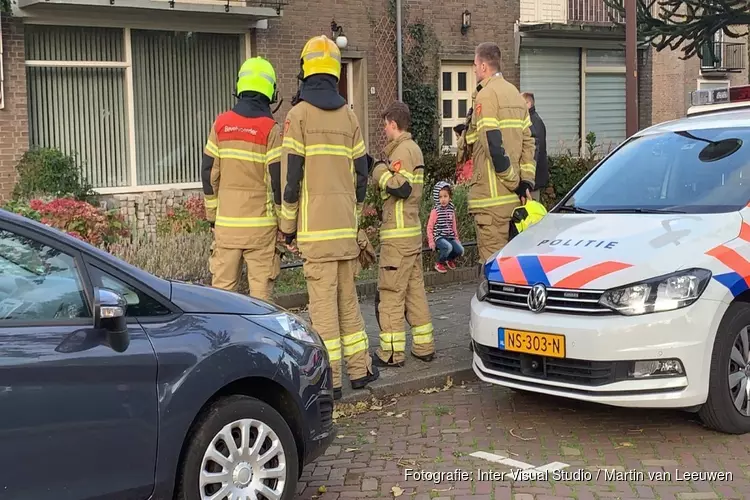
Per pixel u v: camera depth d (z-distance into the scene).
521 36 17.42
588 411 5.75
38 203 9.22
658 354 4.74
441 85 16.64
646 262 4.95
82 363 3.31
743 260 5.07
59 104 12.55
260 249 5.83
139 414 3.46
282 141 5.70
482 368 5.48
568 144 18.52
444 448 5.13
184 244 9.30
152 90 13.40
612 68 19.00
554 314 5.05
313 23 14.69
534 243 5.65
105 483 3.38
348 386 6.23
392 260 6.52
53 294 3.41
